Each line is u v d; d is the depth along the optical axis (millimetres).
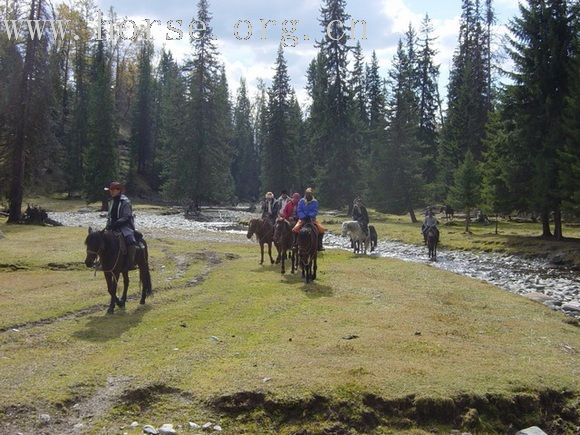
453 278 18156
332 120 51500
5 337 10352
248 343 10094
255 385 7855
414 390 7867
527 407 7906
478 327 11586
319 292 15023
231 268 19781
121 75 95812
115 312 12602
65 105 73625
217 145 57938
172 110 66312
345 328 11062
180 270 19219
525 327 11719
